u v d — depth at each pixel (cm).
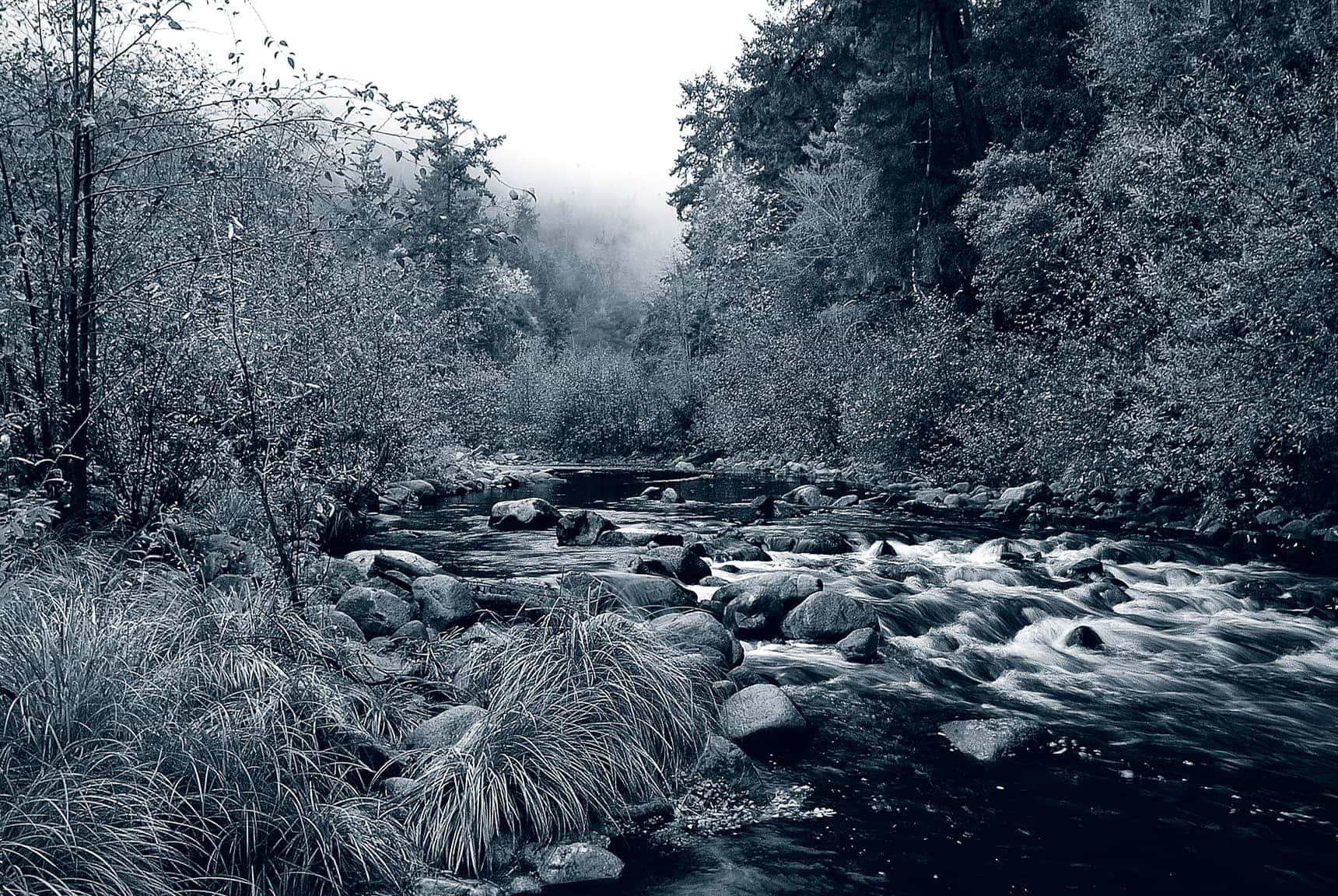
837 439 2564
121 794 360
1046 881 422
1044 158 2141
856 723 618
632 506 1795
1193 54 1491
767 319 3053
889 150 2789
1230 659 790
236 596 563
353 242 713
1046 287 1977
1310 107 1244
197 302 704
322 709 472
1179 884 420
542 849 432
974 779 532
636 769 492
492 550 1152
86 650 418
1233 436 1298
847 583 976
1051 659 784
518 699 511
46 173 668
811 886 416
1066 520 1576
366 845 403
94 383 745
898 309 2747
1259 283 1209
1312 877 429
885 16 2878
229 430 740
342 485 1167
